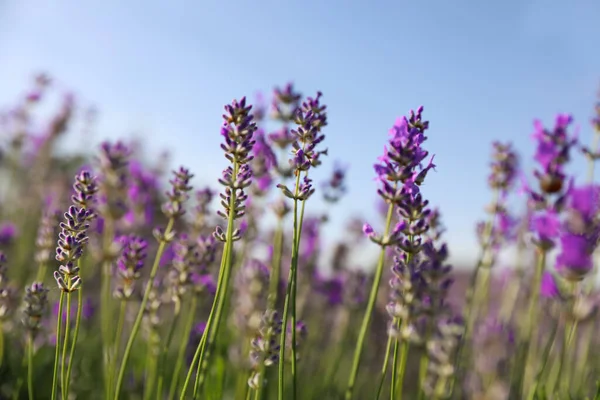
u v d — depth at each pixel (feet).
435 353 1.17
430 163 1.04
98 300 1.93
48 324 1.60
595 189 1.18
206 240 1.27
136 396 1.53
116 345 1.25
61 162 3.39
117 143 1.55
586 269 1.14
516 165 1.56
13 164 3.19
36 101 3.34
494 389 1.21
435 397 1.19
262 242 1.74
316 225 1.92
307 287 1.88
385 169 1.03
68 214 1.01
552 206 1.26
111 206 1.47
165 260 1.53
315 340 1.94
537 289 1.34
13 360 1.52
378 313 1.85
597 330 1.81
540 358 1.70
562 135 1.26
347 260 2.19
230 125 1.00
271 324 1.11
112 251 1.44
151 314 1.34
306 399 1.66
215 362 1.39
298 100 1.43
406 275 1.02
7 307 1.25
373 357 1.91
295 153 1.06
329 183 1.70
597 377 1.73
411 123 1.05
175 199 1.23
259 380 1.11
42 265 1.42
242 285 1.38
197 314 1.61
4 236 2.42
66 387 1.03
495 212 1.56
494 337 1.23
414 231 1.04
